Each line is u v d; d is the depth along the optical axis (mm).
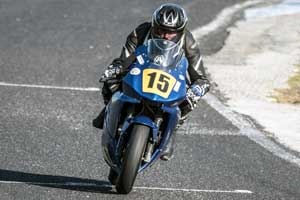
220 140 35031
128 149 24281
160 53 25375
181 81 25219
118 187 24938
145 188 27688
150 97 24266
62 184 27688
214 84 45969
